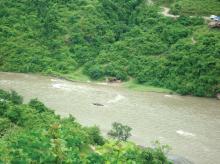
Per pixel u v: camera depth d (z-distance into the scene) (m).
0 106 68.75
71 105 91.81
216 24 120.62
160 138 79.56
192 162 72.44
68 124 65.56
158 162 58.88
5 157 33.91
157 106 95.19
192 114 92.00
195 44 115.06
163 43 121.06
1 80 106.19
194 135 81.81
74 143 40.31
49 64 116.44
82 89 103.19
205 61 109.62
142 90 106.25
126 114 89.25
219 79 105.81
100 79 111.31
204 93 103.94
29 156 33.91
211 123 87.75
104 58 117.81
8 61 116.31
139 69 114.12
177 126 85.12
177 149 76.25
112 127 80.38
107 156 33.72
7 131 57.12
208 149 77.19
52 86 103.75
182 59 111.94
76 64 117.75
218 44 113.25
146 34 124.19
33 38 123.44
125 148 35.00
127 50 120.25
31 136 37.59
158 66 112.94
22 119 65.88
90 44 123.88
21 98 84.69
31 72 114.06
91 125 82.62
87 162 33.72
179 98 102.19
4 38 121.75
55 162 33.66
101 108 91.44
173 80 108.88
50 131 40.50
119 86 108.56
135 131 81.62
